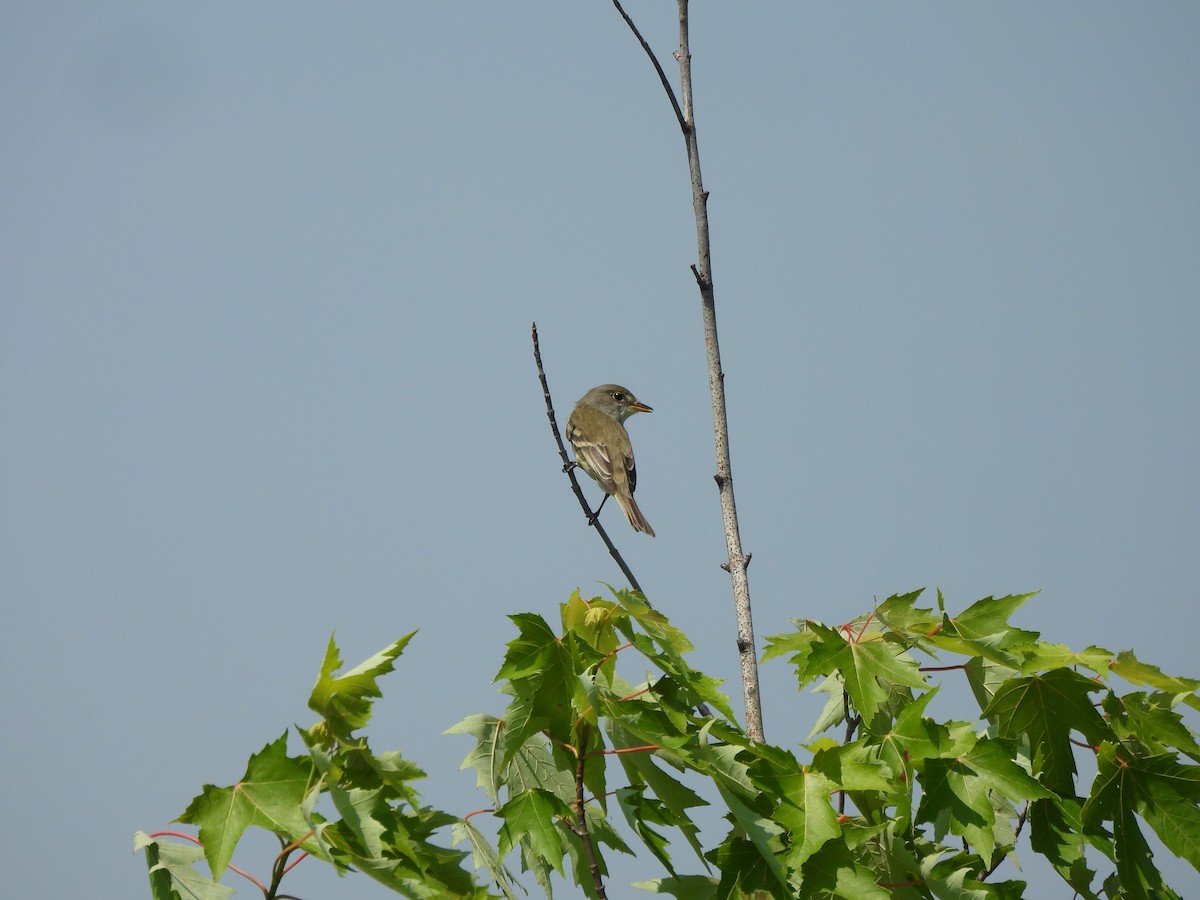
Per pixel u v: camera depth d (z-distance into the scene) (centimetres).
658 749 847
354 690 738
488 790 873
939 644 911
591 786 864
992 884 846
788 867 782
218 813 688
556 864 800
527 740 915
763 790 808
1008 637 897
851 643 912
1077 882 984
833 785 805
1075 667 955
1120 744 885
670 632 876
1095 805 882
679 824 877
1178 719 897
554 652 834
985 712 922
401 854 709
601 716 854
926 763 856
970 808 835
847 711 1084
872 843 880
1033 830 895
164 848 705
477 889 763
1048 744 916
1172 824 865
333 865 670
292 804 692
